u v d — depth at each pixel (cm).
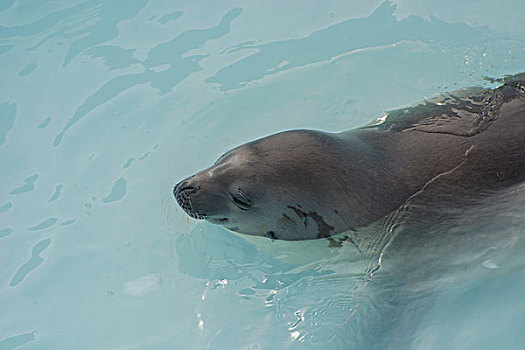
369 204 269
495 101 279
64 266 280
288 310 266
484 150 268
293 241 276
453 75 305
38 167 302
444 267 264
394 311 261
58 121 314
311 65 318
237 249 280
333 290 268
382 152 274
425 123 279
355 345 259
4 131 313
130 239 284
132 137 305
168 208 288
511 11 322
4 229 289
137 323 269
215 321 267
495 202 265
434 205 267
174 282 275
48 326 270
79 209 291
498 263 264
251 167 273
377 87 307
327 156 271
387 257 266
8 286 278
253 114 306
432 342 257
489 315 259
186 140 302
